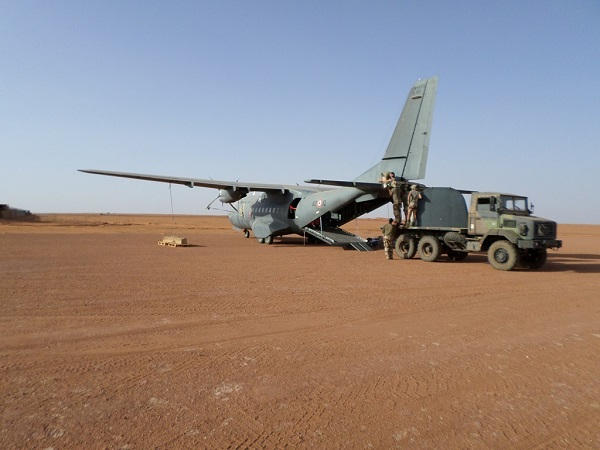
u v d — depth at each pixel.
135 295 8.71
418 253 16.06
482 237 14.12
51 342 5.54
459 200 15.04
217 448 3.07
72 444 3.07
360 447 3.11
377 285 10.31
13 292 8.91
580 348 5.52
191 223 68.25
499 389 4.20
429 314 7.36
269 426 3.41
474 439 3.25
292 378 4.43
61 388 4.08
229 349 5.36
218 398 3.92
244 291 9.33
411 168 17.22
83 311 7.28
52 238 26.97
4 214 63.72
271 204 25.91
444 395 4.04
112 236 29.97
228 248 21.19
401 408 3.77
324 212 21.67
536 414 3.67
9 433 3.21
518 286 10.33
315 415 3.61
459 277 11.78
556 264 15.73
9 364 4.72
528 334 6.17
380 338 5.91
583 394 4.09
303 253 18.94
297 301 8.32
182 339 5.76
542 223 13.09
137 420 3.47
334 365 4.83
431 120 16.75
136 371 4.56
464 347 5.54
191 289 9.48
